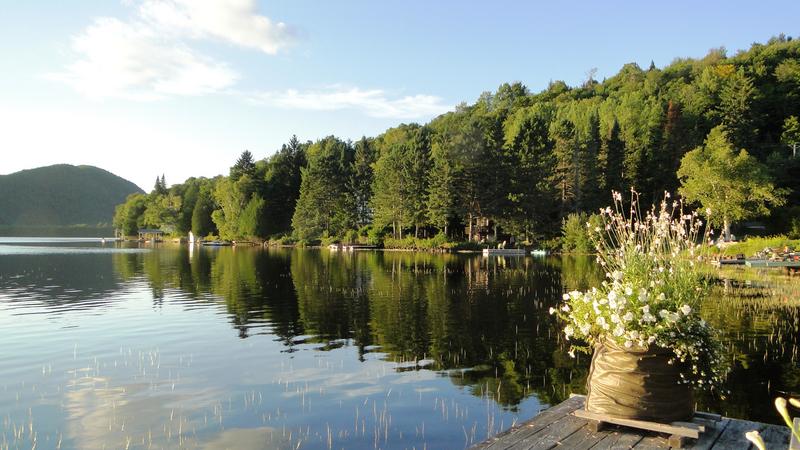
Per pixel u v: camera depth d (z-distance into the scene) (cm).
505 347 1462
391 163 7894
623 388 572
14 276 3638
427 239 7481
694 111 9381
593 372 607
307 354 1397
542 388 1093
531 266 4359
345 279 3331
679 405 567
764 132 9094
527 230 7175
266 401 1026
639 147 7906
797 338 1464
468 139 7331
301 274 3697
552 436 564
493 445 539
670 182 7500
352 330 1711
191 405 1007
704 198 5375
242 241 10331
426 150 7919
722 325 1642
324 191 8944
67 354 1409
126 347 1489
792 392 1023
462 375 1191
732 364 1216
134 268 4325
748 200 5328
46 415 956
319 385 1125
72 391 1093
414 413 954
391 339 1572
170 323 1848
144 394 1073
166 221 12788
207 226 11838
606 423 595
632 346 568
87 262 5081
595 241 711
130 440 843
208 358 1359
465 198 7300
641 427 557
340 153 10412
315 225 8944
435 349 1445
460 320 1880
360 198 9106
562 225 6938
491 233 7956
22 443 834
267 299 2438
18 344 1533
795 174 6931
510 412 955
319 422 916
